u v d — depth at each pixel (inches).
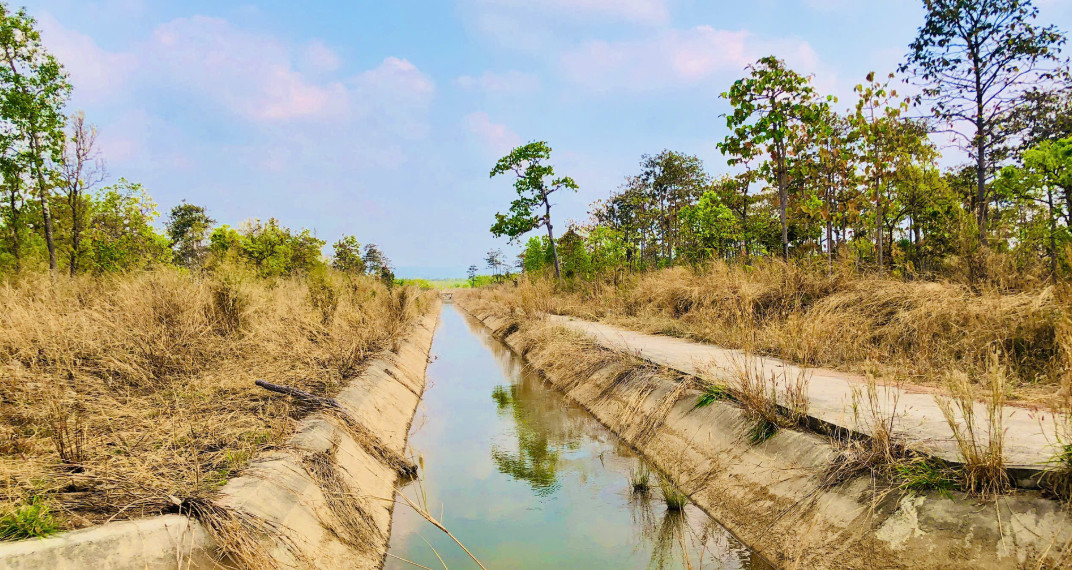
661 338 442.9
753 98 490.3
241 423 217.3
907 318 288.8
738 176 540.7
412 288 1034.1
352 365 355.9
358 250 1101.7
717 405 243.9
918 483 143.9
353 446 239.1
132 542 127.8
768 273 441.1
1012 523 122.4
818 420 192.5
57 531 127.3
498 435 323.3
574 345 449.7
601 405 345.4
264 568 137.1
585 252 994.1
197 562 132.2
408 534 205.2
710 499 208.2
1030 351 227.6
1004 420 172.9
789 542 164.2
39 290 363.9
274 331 361.1
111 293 380.5
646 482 233.8
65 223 685.9
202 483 160.2
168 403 227.8
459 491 245.3
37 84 592.4
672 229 1039.6
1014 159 726.5
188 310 339.3
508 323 780.0
